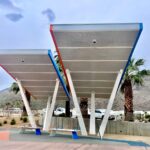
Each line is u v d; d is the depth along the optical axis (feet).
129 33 44.29
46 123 64.13
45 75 62.75
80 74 58.54
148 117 95.81
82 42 47.70
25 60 57.11
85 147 39.22
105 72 57.11
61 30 44.52
